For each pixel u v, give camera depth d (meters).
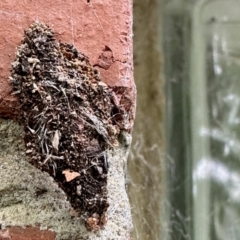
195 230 0.14
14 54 0.06
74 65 0.06
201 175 0.15
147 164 0.15
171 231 0.14
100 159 0.06
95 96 0.06
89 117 0.06
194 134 0.15
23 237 0.06
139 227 0.13
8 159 0.06
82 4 0.07
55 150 0.06
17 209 0.06
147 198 0.14
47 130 0.06
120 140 0.07
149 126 0.15
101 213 0.06
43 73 0.06
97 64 0.07
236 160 0.15
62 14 0.07
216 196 0.15
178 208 0.15
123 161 0.07
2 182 0.06
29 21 0.06
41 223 0.06
